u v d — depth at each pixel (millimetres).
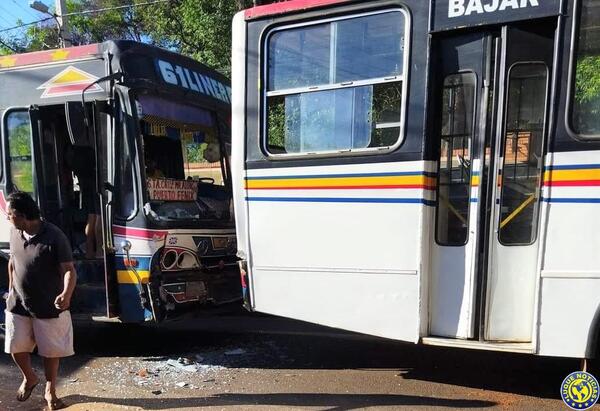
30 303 4215
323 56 4637
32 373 4488
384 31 4406
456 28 4176
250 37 4906
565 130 3898
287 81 4785
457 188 4285
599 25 3854
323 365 5527
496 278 4176
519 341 4152
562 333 3936
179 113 6164
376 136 4445
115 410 4344
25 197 4184
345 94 4559
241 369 5449
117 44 5617
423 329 4328
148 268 5445
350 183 4504
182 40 16141
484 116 4156
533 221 4082
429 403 4445
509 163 4137
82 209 6227
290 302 4777
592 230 3836
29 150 6051
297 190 4715
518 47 4074
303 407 4375
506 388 4797
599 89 3865
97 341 6598
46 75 6012
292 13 4723
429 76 4250
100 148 5566
